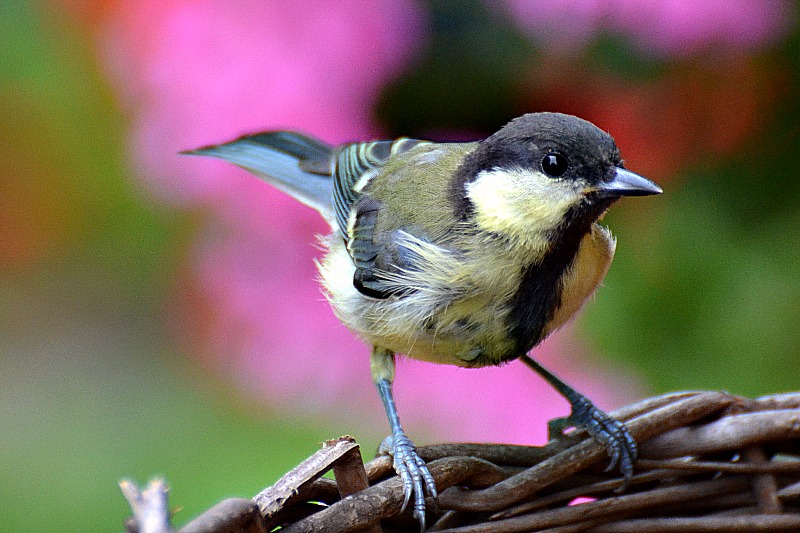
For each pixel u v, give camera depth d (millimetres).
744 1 2297
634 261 2318
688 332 2314
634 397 2312
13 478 2410
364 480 2201
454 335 2248
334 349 2338
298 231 2332
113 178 2387
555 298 2248
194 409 2393
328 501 2205
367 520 2199
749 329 2311
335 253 2283
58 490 2404
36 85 2381
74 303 2760
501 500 2209
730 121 2312
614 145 2240
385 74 2324
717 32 2299
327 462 2197
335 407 2342
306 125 2318
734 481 2219
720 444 2217
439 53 2332
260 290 2338
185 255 2355
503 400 2322
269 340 2340
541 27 2307
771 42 2303
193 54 2314
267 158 2309
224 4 2312
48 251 2414
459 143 2287
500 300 2244
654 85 2314
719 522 2213
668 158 2318
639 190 2236
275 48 2314
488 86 2334
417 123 2344
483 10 2328
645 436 2221
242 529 2186
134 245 2393
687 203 2318
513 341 2250
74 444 2430
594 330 2318
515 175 2242
